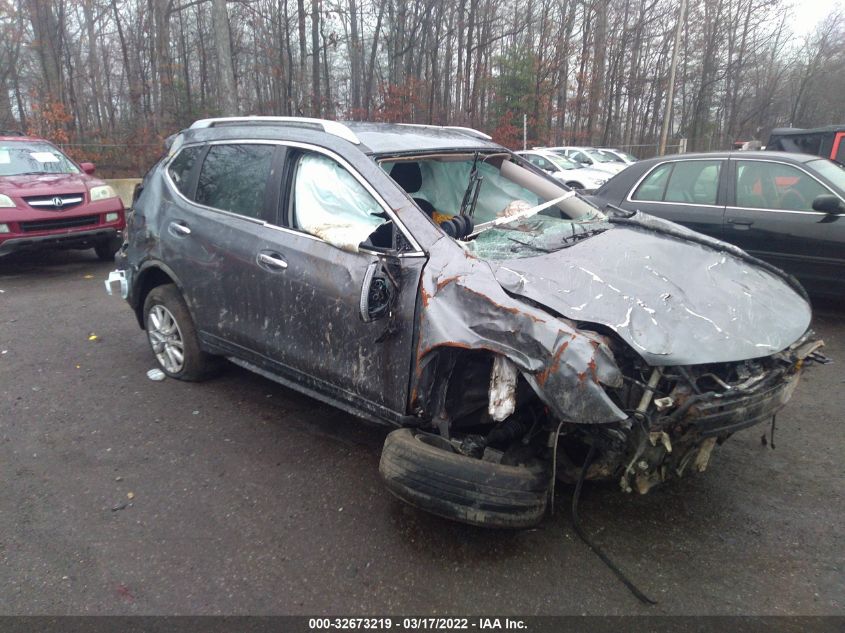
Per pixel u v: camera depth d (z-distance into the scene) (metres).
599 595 2.55
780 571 2.69
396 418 3.00
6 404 4.29
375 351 3.03
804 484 3.35
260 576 2.66
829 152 11.14
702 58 36.72
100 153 20.92
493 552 2.81
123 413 4.16
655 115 38.88
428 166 4.41
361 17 29.11
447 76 28.88
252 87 31.88
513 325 2.52
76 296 7.18
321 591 2.57
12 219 7.63
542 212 4.09
